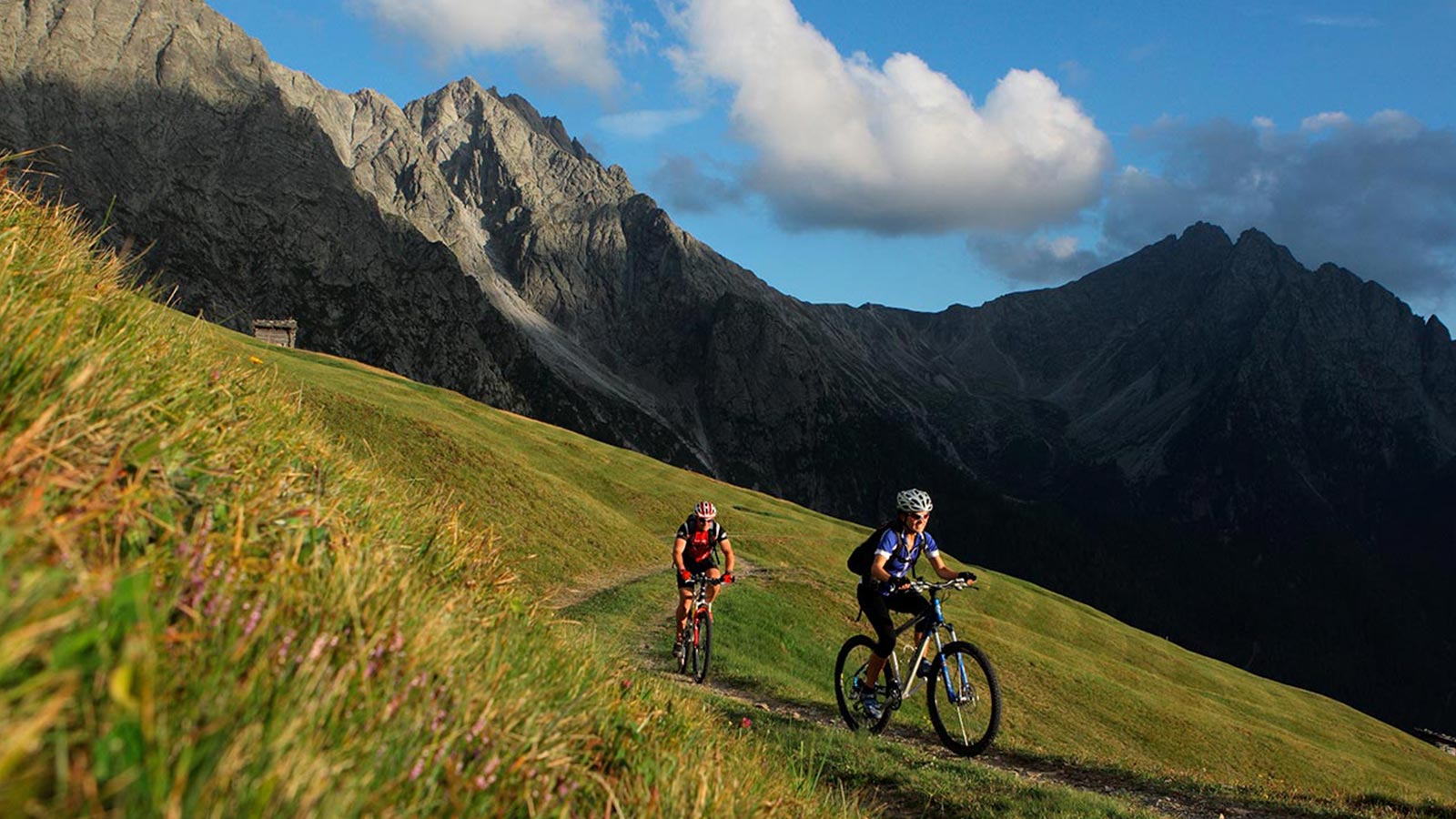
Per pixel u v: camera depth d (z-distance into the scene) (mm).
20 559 1625
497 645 3430
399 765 2201
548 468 67312
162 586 2227
